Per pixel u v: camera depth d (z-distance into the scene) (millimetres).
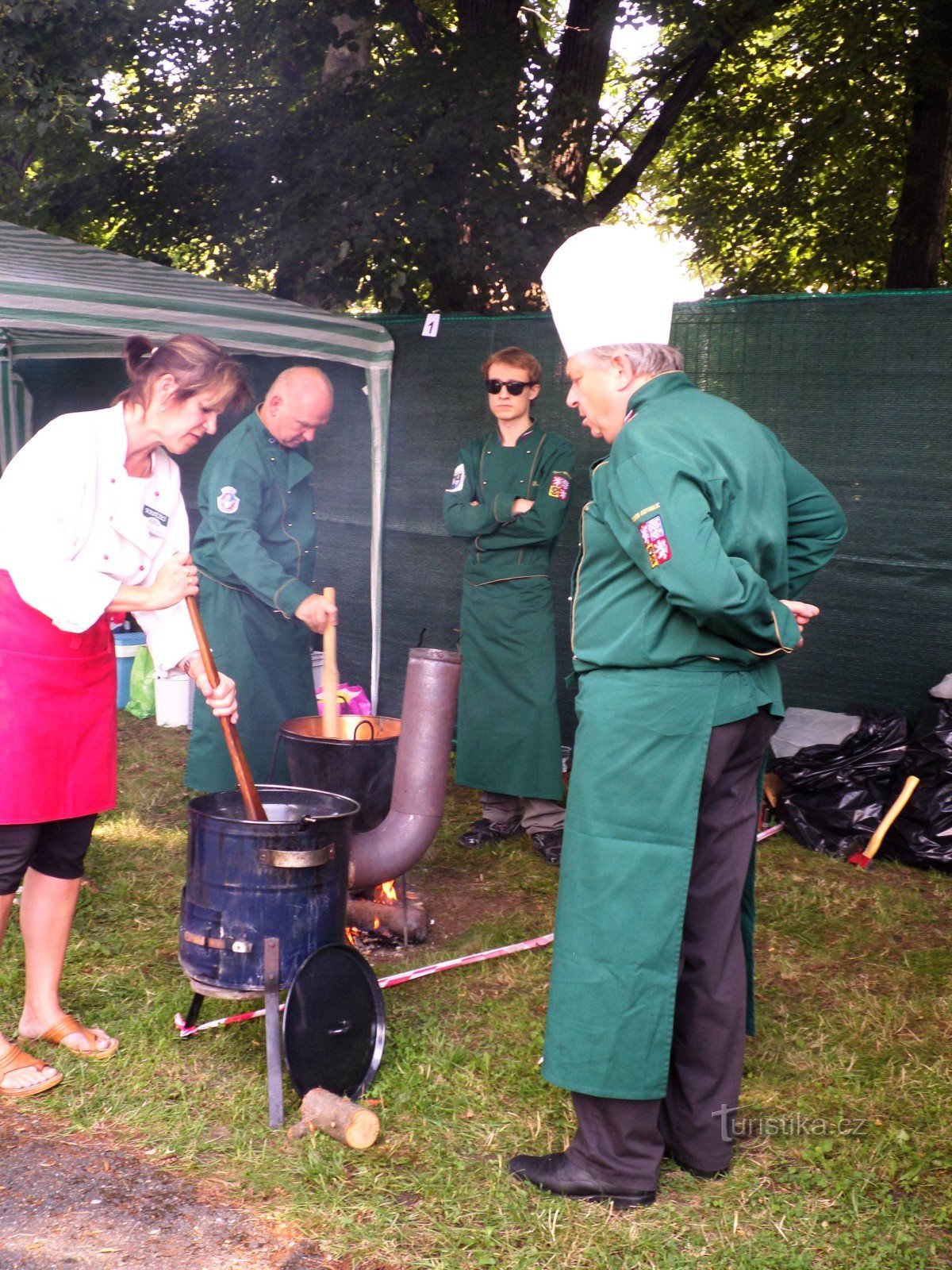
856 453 5262
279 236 8477
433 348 6480
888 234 11250
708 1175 2621
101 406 8203
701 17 8805
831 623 5395
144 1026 3238
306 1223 2443
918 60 9828
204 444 7766
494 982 3656
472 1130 2797
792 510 2682
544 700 4879
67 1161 2654
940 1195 2561
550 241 8422
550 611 4949
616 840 2412
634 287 2504
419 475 6633
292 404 4121
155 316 4891
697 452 2348
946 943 4055
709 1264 2326
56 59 8453
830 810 5004
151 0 8578
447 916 4281
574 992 2443
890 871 4812
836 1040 3295
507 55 8484
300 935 2852
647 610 2396
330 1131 2711
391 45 9820
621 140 11141
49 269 4508
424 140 8195
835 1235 2424
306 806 3193
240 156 8977
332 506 7082
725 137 11516
